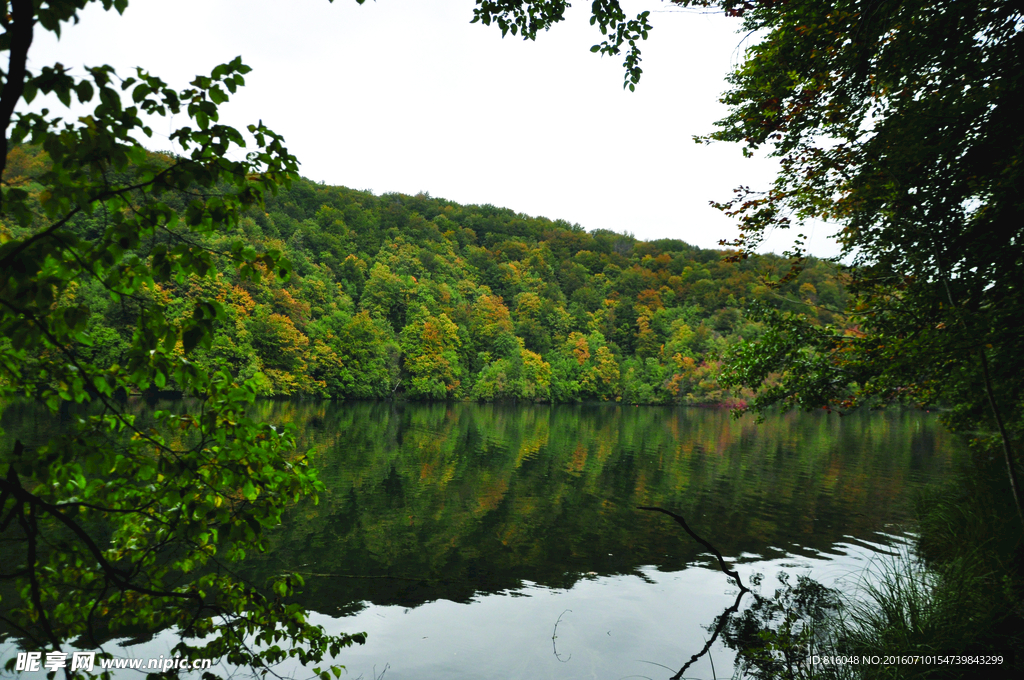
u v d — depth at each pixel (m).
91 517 2.91
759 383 8.73
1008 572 6.26
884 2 5.31
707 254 164.25
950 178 6.38
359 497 13.59
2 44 1.88
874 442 30.72
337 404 61.56
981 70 5.70
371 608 7.01
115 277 2.41
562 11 4.82
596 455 23.84
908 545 10.16
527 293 123.38
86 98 2.06
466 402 83.75
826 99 6.51
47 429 20.89
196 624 3.46
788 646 5.92
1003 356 6.09
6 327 2.23
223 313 2.56
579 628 6.53
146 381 2.59
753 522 12.00
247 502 3.20
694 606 7.24
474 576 8.34
